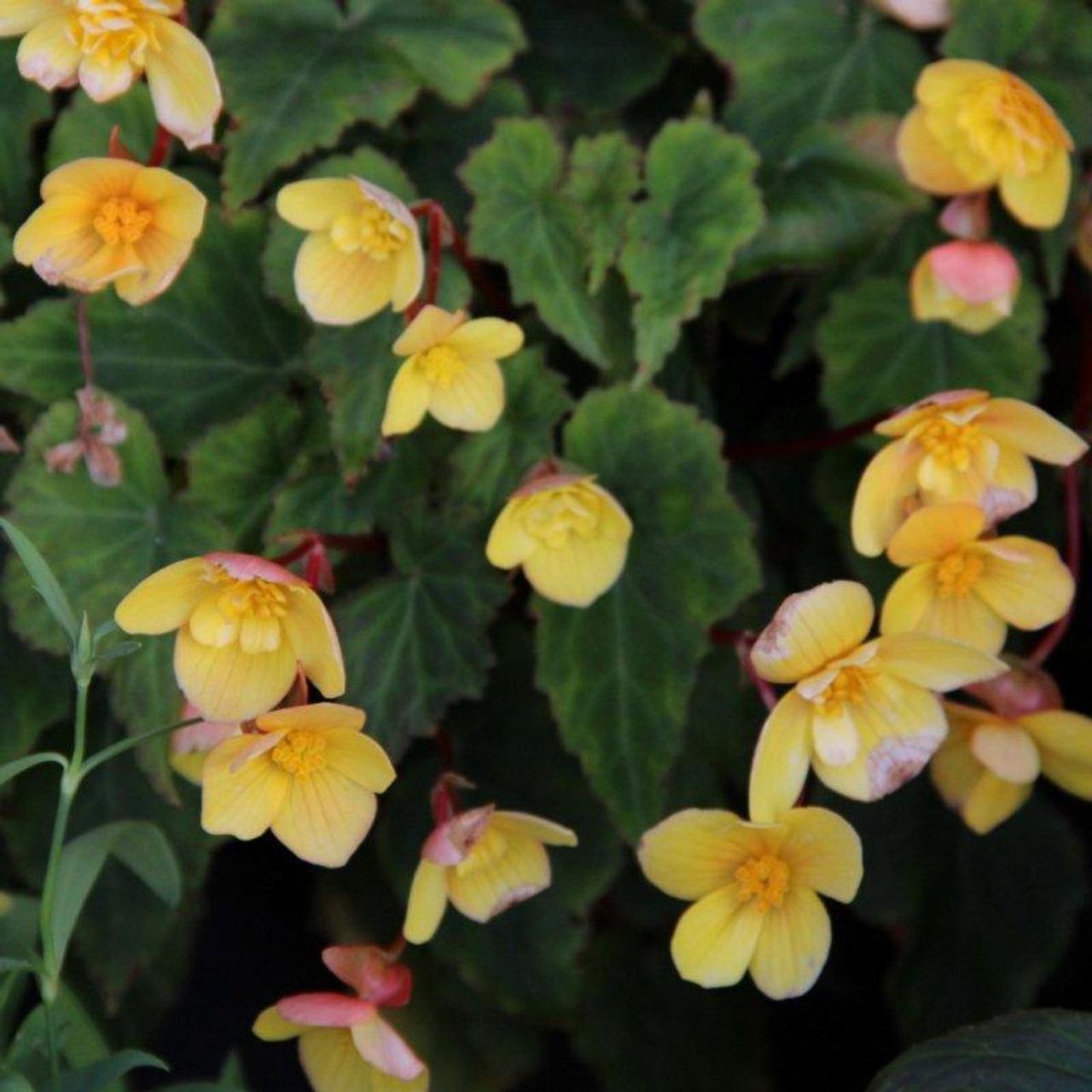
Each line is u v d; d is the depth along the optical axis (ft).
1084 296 4.34
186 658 3.86
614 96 4.29
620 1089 4.43
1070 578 3.98
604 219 4.12
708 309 4.26
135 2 3.92
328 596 4.17
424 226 4.08
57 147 4.15
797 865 3.91
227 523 4.15
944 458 3.97
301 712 3.81
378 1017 3.91
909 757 3.91
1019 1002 4.38
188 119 3.96
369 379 4.07
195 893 4.38
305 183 3.95
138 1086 4.66
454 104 4.14
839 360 4.25
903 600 3.98
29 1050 3.93
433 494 4.14
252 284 4.17
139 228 3.94
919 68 4.24
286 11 4.14
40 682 4.18
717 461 4.11
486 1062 4.41
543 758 4.29
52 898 3.85
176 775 4.23
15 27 3.96
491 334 3.94
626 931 4.46
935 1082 3.94
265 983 4.60
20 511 4.07
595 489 3.97
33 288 4.22
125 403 4.11
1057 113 4.24
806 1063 4.62
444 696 4.11
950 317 4.12
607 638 4.12
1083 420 4.32
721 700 4.29
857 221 4.18
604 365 4.12
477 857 3.96
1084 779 4.05
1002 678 4.05
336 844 3.88
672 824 3.88
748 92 4.23
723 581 4.11
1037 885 4.39
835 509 4.27
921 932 4.37
